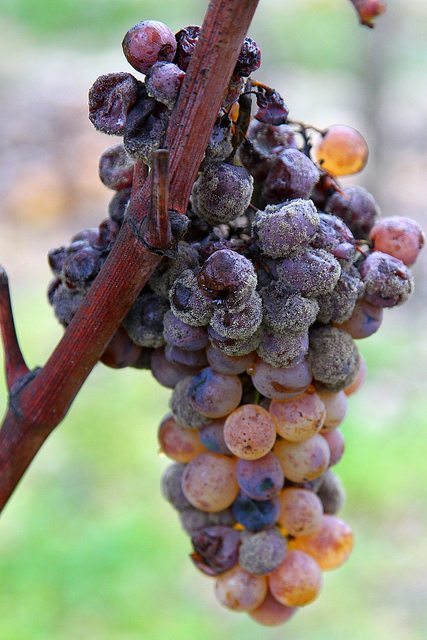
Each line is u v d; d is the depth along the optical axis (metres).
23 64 2.37
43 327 1.36
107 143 1.98
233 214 0.30
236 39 0.27
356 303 0.32
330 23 2.45
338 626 0.86
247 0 0.27
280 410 0.32
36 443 0.32
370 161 1.56
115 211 0.32
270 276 0.30
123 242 0.29
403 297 0.32
